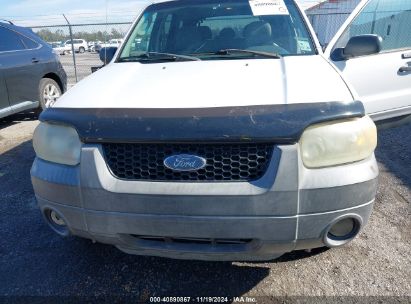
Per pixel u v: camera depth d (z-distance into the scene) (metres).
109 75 2.40
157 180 1.71
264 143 1.63
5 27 5.58
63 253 2.52
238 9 3.08
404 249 2.46
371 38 2.71
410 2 3.61
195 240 1.80
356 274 2.23
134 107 1.79
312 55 2.60
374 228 2.71
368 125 1.78
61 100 2.05
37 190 1.94
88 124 1.74
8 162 4.30
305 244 1.76
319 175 1.66
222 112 1.67
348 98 1.79
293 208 1.64
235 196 1.62
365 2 3.35
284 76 2.08
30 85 5.83
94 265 2.39
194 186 1.66
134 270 2.34
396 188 3.34
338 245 1.82
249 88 1.90
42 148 1.91
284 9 3.02
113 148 1.74
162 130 1.65
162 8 3.35
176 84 2.04
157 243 1.85
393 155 4.16
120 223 1.76
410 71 3.43
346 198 1.69
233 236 1.69
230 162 1.66
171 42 3.02
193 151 1.67
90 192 1.74
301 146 1.64
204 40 2.95
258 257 1.85
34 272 2.33
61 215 1.88
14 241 2.66
